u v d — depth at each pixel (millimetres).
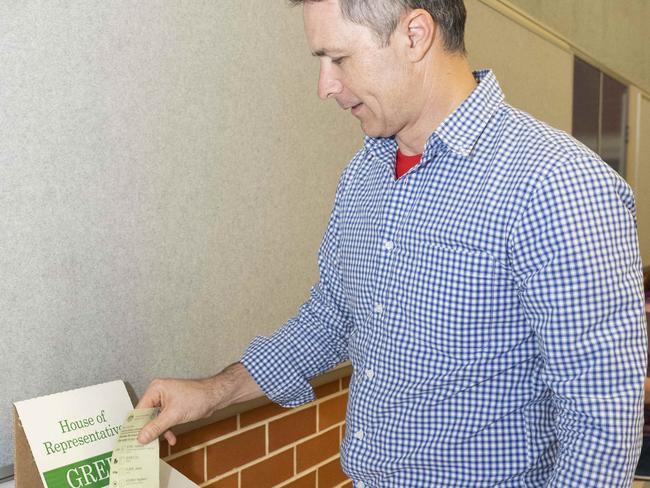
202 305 1752
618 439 979
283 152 1971
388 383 1189
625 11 4805
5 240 1323
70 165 1419
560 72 3811
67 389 1450
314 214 2111
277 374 1418
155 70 1575
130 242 1556
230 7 1755
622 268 1013
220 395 1372
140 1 1530
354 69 1086
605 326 997
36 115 1352
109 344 1528
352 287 1278
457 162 1126
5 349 1338
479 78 1225
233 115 1792
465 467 1147
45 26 1354
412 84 1100
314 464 2234
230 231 1814
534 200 1018
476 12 2881
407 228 1158
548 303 1010
